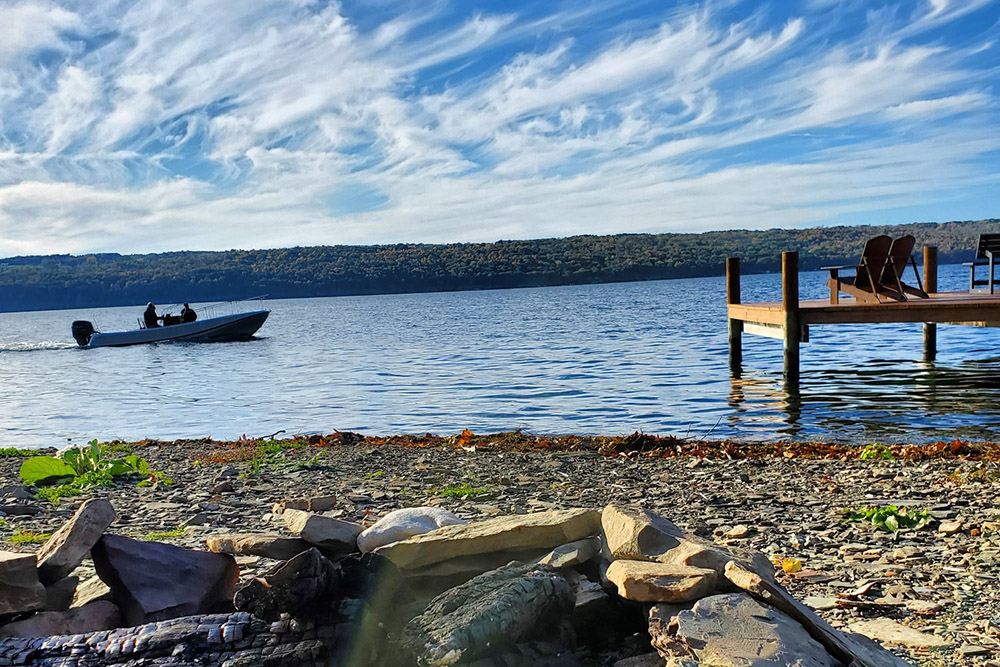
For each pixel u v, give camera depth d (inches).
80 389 1189.7
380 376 1148.5
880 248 768.3
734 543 264.8
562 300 4180.6
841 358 1085.8
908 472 381.1
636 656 147.2
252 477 411.8
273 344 2001.7
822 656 132.6
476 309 3595.0
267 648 138.7
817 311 792.3
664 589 149.6
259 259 7844.5
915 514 283.3
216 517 304.3
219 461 476.7
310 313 4055.1
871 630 177.3
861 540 261.7
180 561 166.7
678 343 1432.1
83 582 176.6
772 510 310.3
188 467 454.0
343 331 2363.4
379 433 682.2
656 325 1946.4
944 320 738.8
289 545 184.4
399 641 148.1
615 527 174.9
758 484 366.9
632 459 458.0
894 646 168.1
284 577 143.7
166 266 7618.1
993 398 706.8
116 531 281.6
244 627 141.9
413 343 1787.6
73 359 1839.3
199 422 804.6
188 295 7421.3
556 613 158.2
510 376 1059.3
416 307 4247.0
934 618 187.3
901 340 1314.0
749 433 597.0
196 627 141.9
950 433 559.5
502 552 178.5
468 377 1074.1
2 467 461.7
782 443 507.8
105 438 731.4
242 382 1172.5
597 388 896.9
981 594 201.8
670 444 499.5
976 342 1233.4
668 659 137.9
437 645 141.6
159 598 158.2
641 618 159.3
